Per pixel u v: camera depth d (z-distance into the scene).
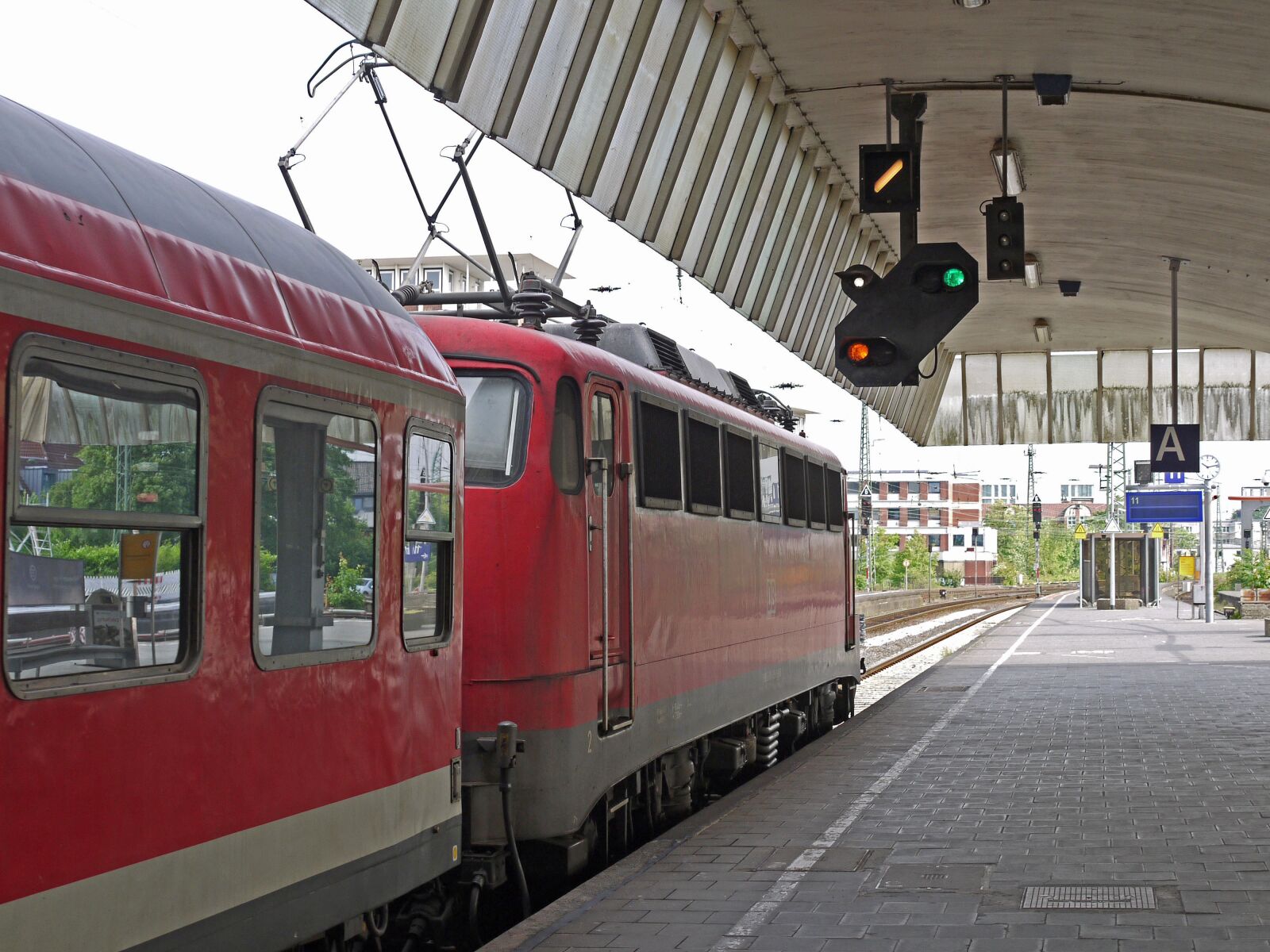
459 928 8.45
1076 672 24.52
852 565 19.17
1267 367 32.25
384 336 6.47
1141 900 7.53
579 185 11.41
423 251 10.23
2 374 4.03
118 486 4.50
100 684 4.38
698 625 11.34
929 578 98.31
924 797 11.23
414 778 6.55
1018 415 33.97
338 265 6.43
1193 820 9.94
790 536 14.97
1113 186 17.53
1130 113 14.52
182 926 4.75
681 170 13.39
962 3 11.56
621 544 9.55
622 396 9.71
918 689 21.48
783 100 14.52
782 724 15.51
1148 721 16.56
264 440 5.34
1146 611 57.16
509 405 8.57
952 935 6.86
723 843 9.39
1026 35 12.34
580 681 8.67
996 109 14.66
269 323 5.46
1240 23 11.34
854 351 11.78
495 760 8.22
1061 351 33.62
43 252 4.30
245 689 5.16
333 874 5.76
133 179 5.11
